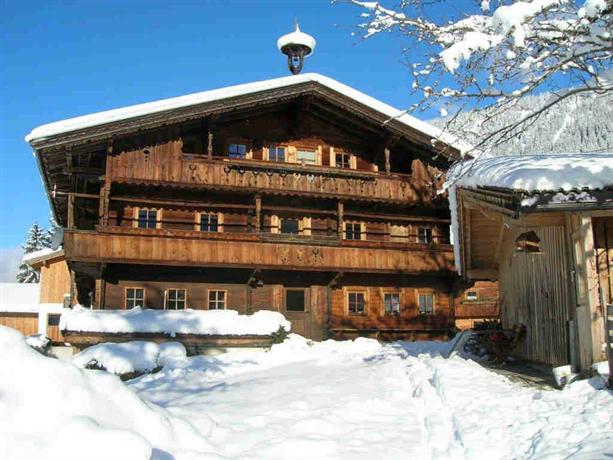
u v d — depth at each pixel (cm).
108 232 1839
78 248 1811
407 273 2127
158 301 1967
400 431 711
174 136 1964
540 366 1091
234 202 2091
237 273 2056
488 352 1239
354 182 2127
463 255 1342
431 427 703
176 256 1888
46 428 432
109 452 404
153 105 1852
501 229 1277
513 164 907
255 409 819
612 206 793
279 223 2161
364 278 2200
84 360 1356
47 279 2920
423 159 2234
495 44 688
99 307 1869
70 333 1593
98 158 1966
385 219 2280
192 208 2064
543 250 1073
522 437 596
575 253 873
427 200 2202
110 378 550
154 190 1998
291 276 2105
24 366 471
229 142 2144
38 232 6122
